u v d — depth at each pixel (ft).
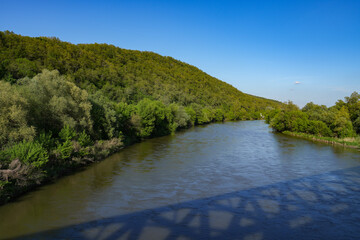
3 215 48.37
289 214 50.75
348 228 44.83
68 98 94.84
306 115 226.99
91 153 95.04
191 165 93.76
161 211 51.34
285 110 263.08
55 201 56.08
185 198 59.26
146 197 59.52
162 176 77.97
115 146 119.24
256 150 130.93
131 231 42.47
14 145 62.18
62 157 77.46
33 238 39.88
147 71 507.30
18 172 56.95
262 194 62.95
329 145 153.79
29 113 77.00
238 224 45.80
